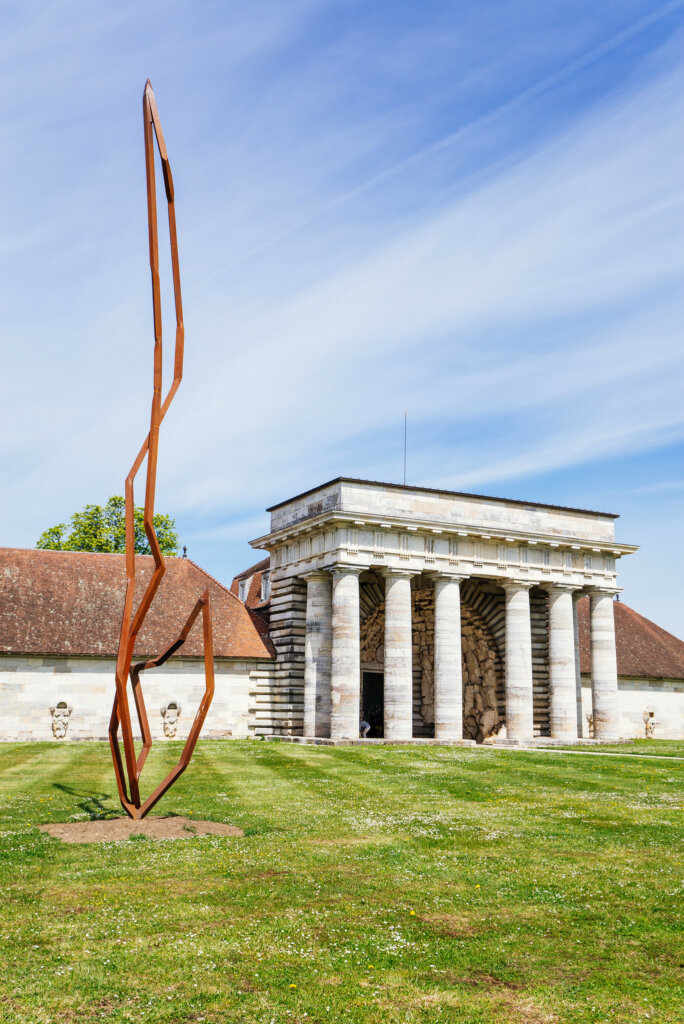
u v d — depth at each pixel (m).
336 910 10.43
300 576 43.19
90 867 12.38
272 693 43.56
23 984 8.02
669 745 41.88
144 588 43.28
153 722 40.66
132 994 7.87
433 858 13.28
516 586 44.31
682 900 11.01
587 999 7.91
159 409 15.93
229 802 18.67
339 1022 7.41
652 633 56.88
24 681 38.31
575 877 12.14
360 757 29.70
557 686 44.59
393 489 41.69
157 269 16.06
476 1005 7.77
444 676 41.28
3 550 42.34
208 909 10.38
